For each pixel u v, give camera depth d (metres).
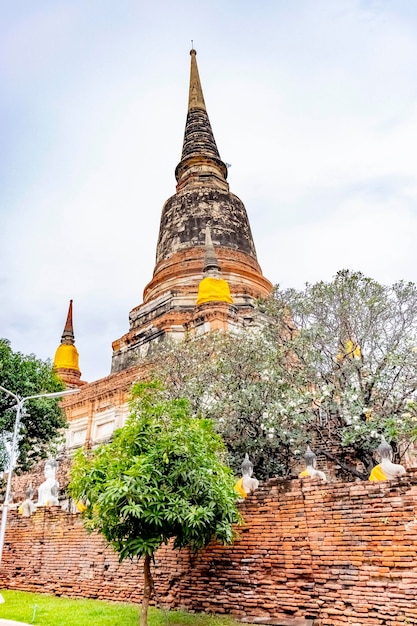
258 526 10.93
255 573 10.60
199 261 33.28
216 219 36.38
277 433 16.39
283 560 10.35
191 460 9.51
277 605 10.09
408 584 8.78
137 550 9.15
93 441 28.36
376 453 16.12
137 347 31.22
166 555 11.92
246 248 36.25
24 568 14.91
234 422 17.12
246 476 12.52
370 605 9.03
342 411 15.92
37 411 20.94
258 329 21.45
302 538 10.27
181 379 18.83
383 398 15.95
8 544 15.66
